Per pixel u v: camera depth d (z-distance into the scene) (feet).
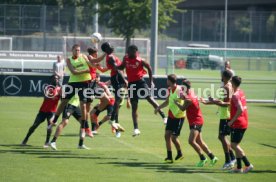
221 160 113.50
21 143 124.36
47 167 101.24
